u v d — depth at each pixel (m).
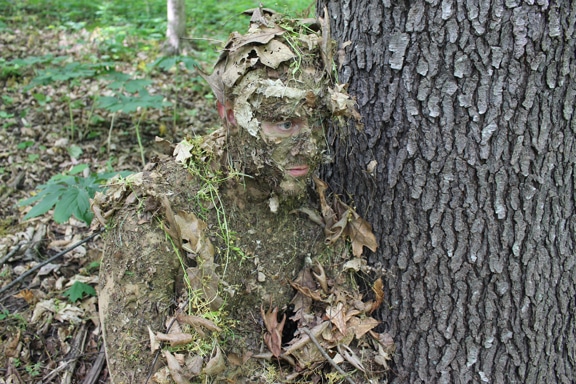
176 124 3.95
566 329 1.78
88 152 3.59
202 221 1.57
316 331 1.63
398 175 1.68
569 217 1.67
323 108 1.46
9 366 2.14
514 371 1.75
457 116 1.56
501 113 1.53
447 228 1.66
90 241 2.80
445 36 1.51
